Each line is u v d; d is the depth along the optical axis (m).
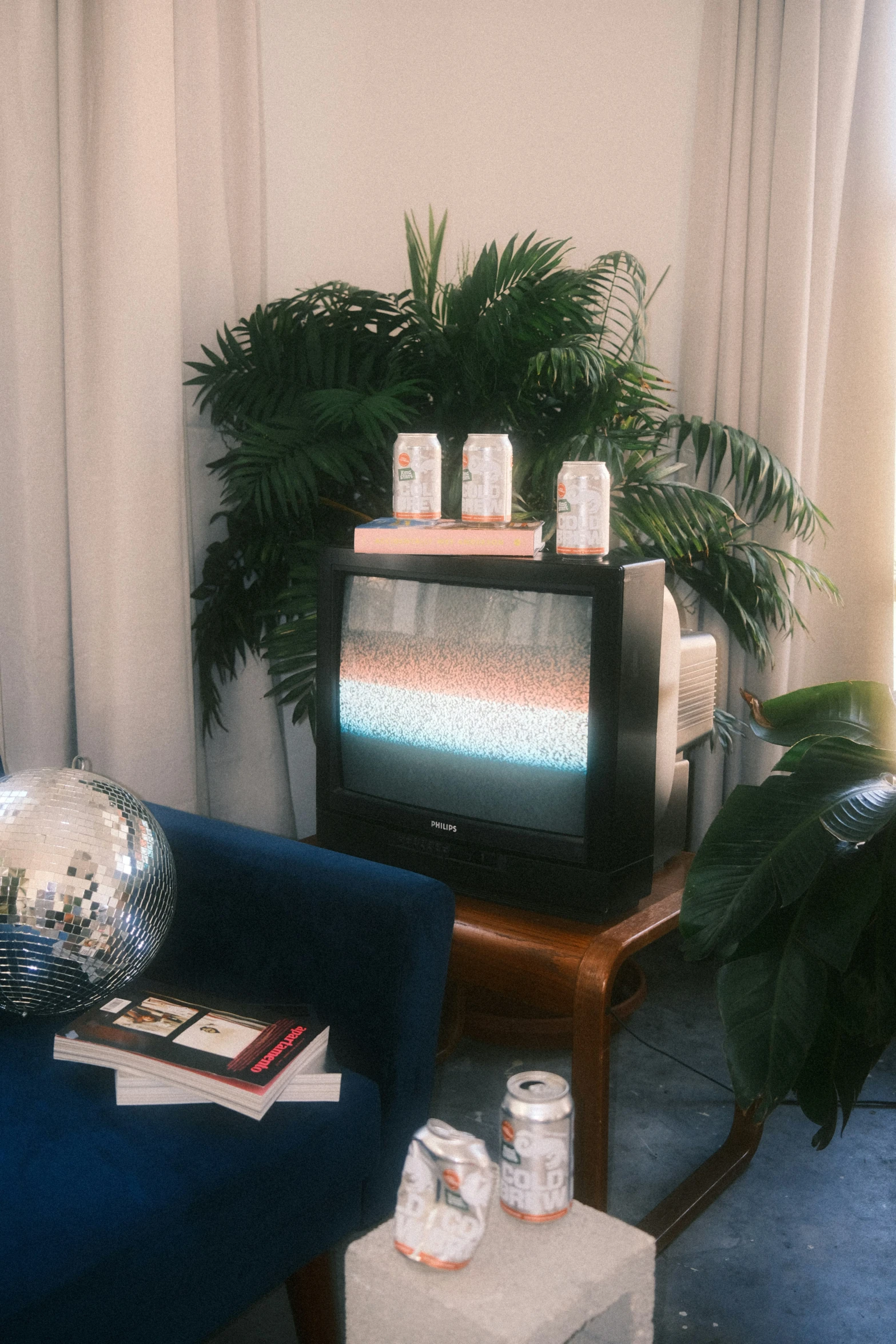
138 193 1.97
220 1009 1.28
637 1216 1.66
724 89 2.47
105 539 2.05
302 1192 1.16
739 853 1.38
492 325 1.95
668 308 2.70
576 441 1.99
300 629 1.99
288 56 2.51
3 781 1.32
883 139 2.48
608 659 1.44
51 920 1.23
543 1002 1.46
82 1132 1.13
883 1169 1.81
